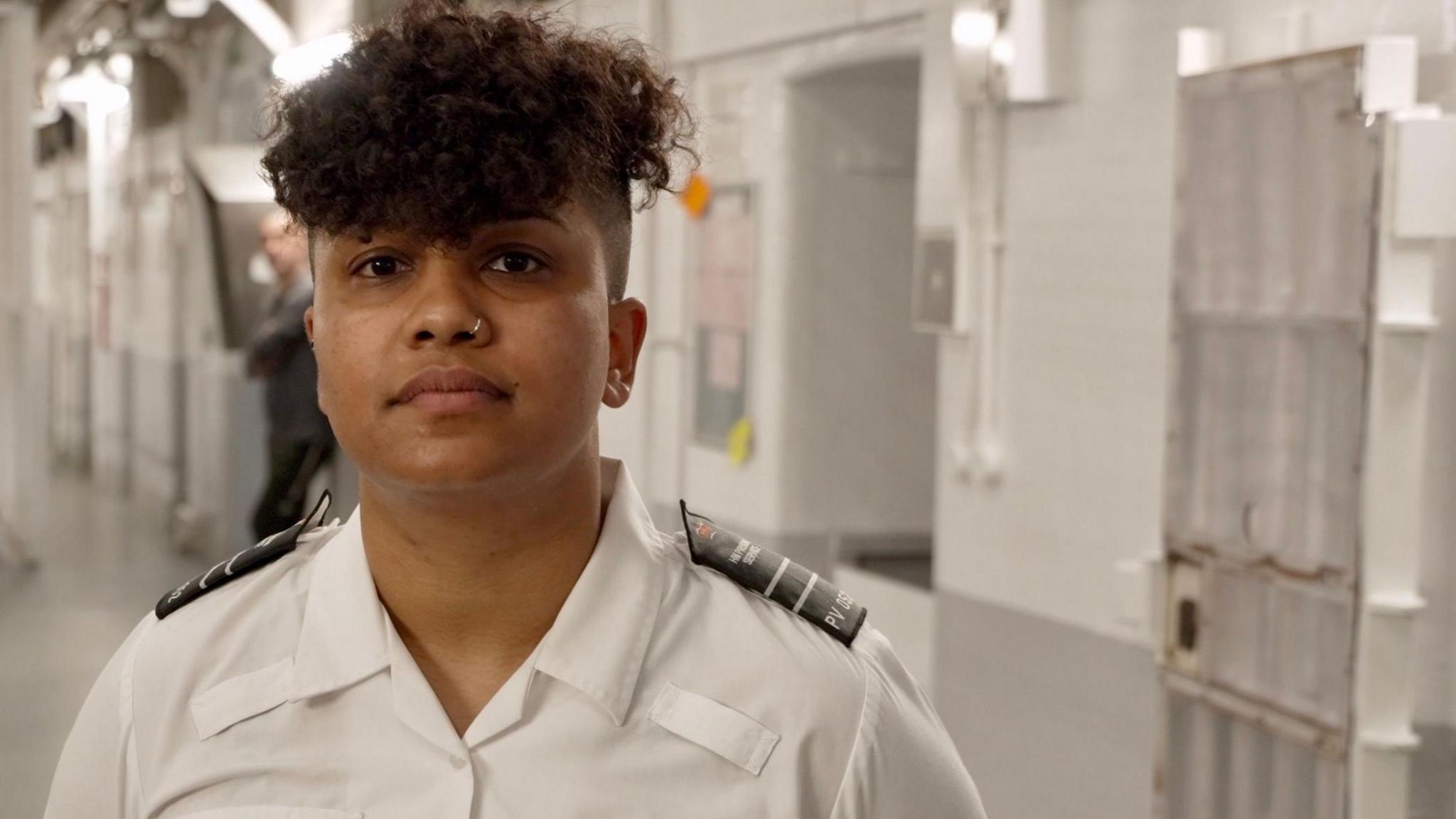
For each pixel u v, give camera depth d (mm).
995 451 4027
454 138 1032
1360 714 2631
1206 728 3111
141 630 1232
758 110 5445
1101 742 3602
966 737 4203
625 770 1111
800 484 5422
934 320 4199
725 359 5676
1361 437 2633
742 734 1123
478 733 1110
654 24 5910
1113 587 3562
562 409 1071
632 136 1148
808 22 4973
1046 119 3809
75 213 15773
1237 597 2986
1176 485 3170
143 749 1163
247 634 1181
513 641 1138
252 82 8555
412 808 1100
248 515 7961
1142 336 3467
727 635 1164
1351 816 2643
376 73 1049
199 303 9180
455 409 1045
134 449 12664
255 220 7594
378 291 1076
